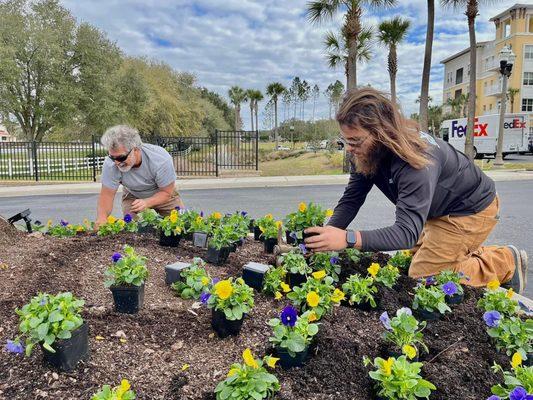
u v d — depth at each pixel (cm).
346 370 154
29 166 1474
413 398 130
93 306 194
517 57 4209
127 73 2923
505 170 1627
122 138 329
